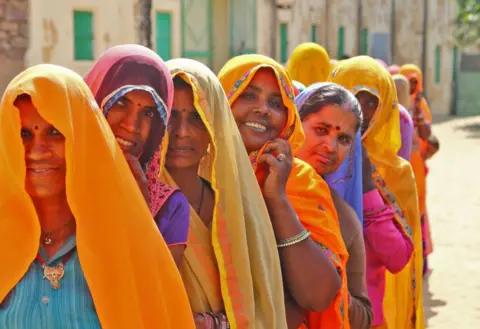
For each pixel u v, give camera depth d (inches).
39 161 114.7
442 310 386.0
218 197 141.3
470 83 1731.1
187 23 772.6
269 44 885.8
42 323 116.9
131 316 117.1
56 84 111.7
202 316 136.3
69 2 578.2
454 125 1471.5
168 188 136.8
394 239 219.6
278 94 166.1
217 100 143.9
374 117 237.9
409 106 401.7
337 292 165.6
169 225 134.0
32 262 118.5
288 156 161.5
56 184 116.6
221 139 143.4
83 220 113.9
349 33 1167.6
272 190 157.5
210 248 141.9
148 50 135.6
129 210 117.2
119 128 132.0
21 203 115.5
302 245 157.9
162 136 136.3
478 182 798.5
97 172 114.8
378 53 1334.9
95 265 115.0
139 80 131.7
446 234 555.2
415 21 1518.2
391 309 243.9
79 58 592.7
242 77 164.1
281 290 149.3
